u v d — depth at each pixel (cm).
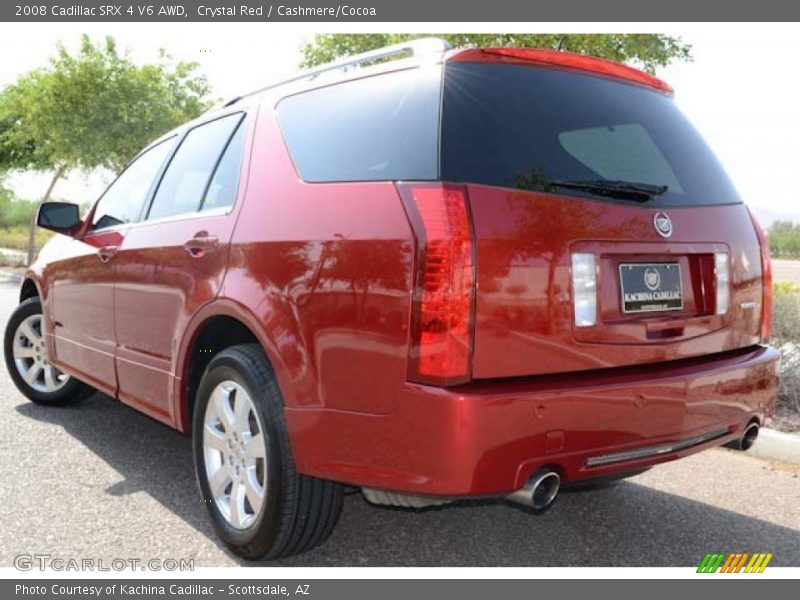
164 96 1922
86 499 396
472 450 247
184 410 371
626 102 324
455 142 268
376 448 266
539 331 265
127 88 1872
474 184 262
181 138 436
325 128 315
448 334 250
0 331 923
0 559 329
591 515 394
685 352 309
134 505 389
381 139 287
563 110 298
